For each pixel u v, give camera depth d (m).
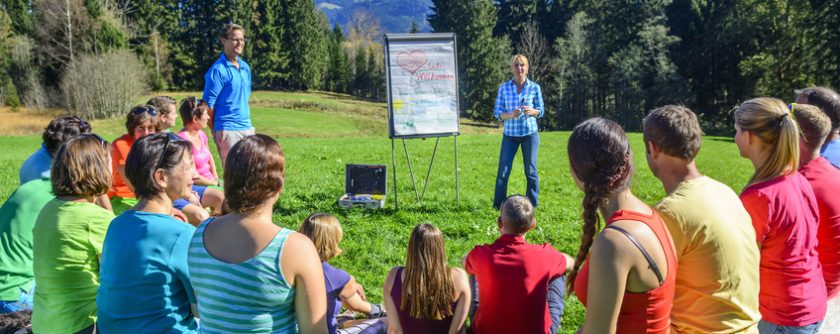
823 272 3.07
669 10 61.19
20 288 3.99
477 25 68.12
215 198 5.99
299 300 2.41
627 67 57.25
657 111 2.33
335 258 6.29
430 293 3.49
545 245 3.81
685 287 2.24
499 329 3.57
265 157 2.33
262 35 87.00
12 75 59.81
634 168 2.12
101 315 2.81
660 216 2.20
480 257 3.66
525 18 75.56
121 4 74.69
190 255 2.45
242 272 2.30
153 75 73.50
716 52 56.75
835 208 3.00
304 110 64.56
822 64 40.31
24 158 17.50
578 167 2.14
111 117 52.94
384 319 4.36
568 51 63.34
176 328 2.81
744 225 2.24
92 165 3.23
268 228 2.38
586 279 2.11
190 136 6.18
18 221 3.97
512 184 11.12
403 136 8.21
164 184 2.83
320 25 105.38
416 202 8.93
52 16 59.12
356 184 8.63
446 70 8.26
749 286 2.21
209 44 83.81
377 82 92.75
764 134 2.62
